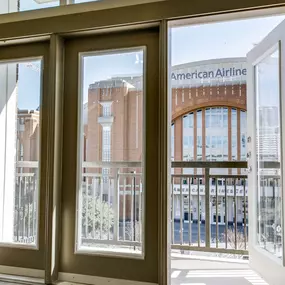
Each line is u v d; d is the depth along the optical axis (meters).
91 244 2.63
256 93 2.88
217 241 3.59
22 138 2.86
